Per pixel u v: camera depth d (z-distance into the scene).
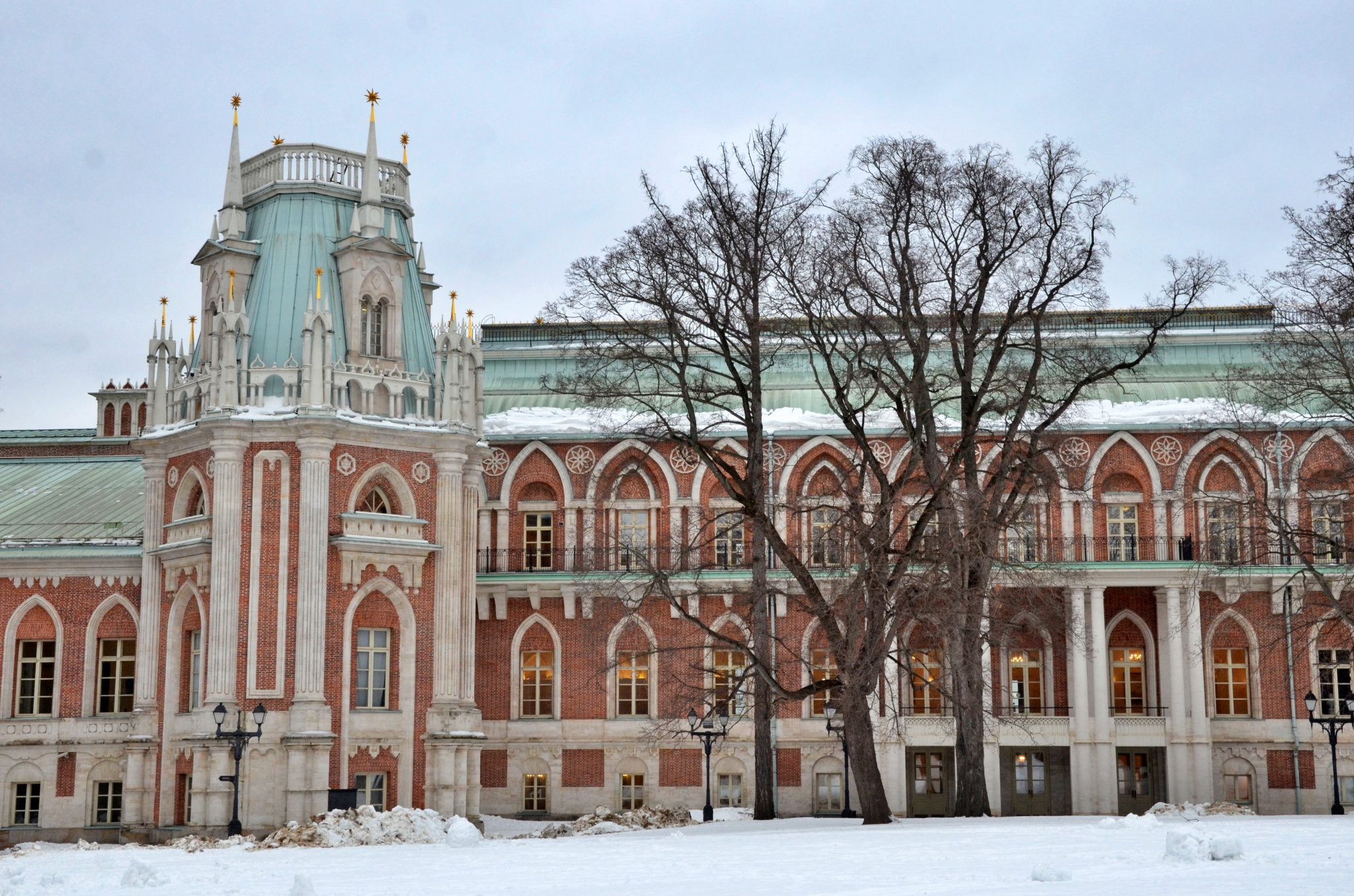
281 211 56.03
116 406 80.25
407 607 53.41
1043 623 61.56
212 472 52.72
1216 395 64.94
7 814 56.69
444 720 53.31
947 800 62.12
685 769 62.47
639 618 61.78
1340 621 55.91
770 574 62.81
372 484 53.47
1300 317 49.94
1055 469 50.09
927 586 42.09
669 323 44.81
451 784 53.03
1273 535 57.69
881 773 60.34
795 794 62.00
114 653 58.25
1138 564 59.84
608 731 62.88
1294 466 62.31
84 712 57.41
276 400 52.44
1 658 58.09
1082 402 64.06
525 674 64.06
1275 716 61.62
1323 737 61.22
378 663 53.00
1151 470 63.25
